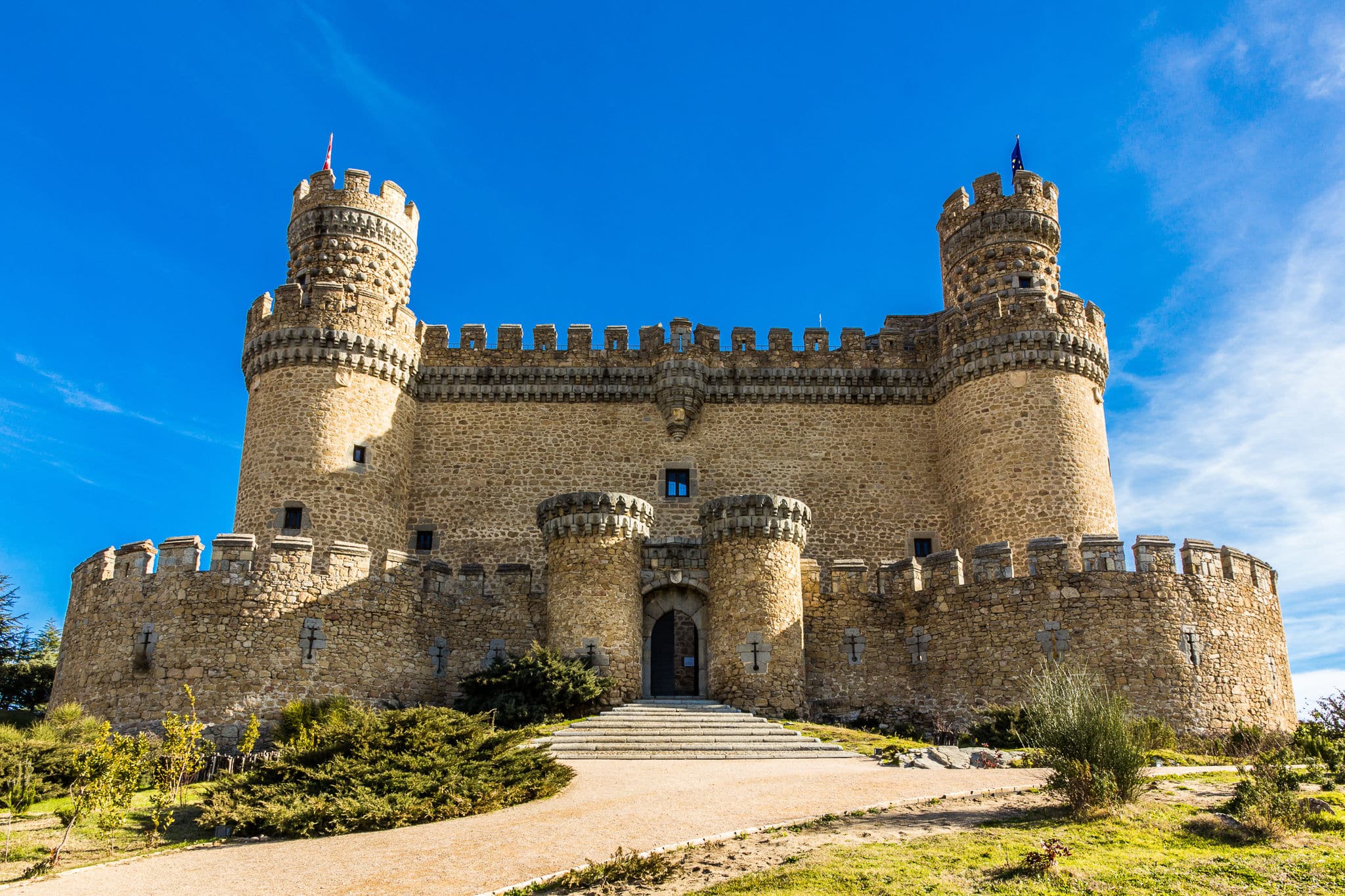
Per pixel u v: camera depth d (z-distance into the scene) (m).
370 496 36.50
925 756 21.81
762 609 29.28
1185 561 29.22
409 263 41.66
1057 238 41.69
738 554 29.89
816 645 30.80
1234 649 28.86
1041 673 28.22
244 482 36.41
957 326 39.31
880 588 31.56
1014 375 37.41
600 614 29.06
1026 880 11.77
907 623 30.94
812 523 39.06
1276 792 14.97
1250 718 28.45
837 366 41.00
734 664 28.95
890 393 40.62
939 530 39.00
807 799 16.44
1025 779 17.84
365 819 16.16
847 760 22.41
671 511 39.06
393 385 38.56
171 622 27.64
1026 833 13.75
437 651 30.06
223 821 16.39
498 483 39.19
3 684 38.34
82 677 28.56
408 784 17.06
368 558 29.38
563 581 29.61
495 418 40.06
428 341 41.00
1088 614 28.30
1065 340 37.41
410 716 18.89
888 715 30.05
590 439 39.97
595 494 29.97
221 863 14.48
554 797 17.78
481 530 38.53
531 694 27.02
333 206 39.88
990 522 36.38
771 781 18.59
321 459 35.81
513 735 19.08
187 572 28.02
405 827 16.16
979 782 17.61
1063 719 16.52
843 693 30.33
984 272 40.94
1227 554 29.78
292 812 16.19
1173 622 28.14
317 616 28.20
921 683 30.17
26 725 30.14
